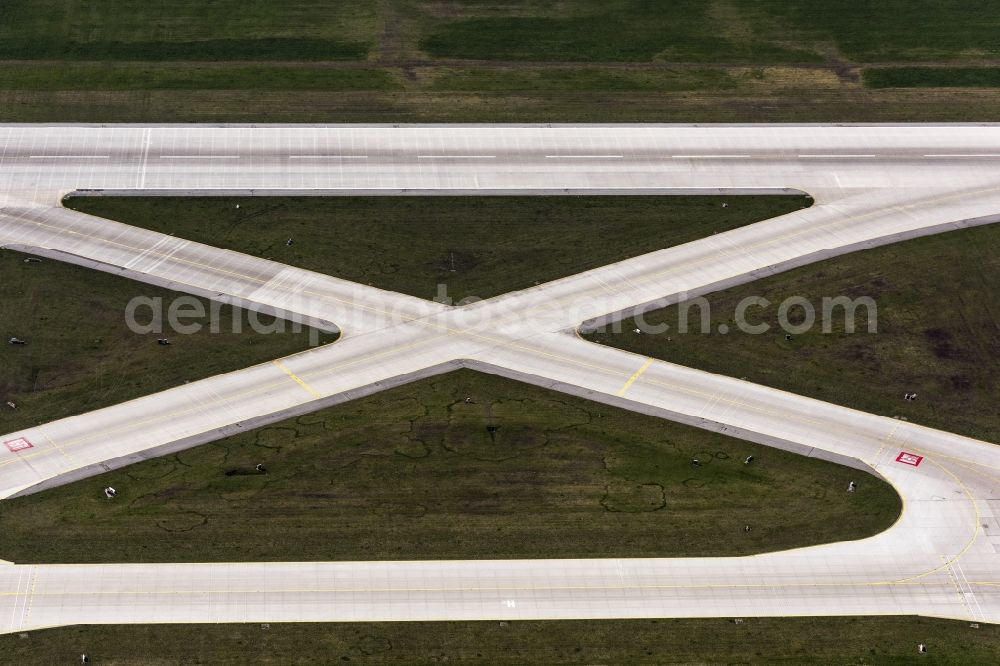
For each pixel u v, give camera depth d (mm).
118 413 199000
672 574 178375
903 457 197375
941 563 182000
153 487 187625
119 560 177250
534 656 167750
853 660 168750
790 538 183875
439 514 185000
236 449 194125
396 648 168000
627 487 190125
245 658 166125
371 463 192375
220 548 179125
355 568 177375
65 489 187000
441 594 174750
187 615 171250
